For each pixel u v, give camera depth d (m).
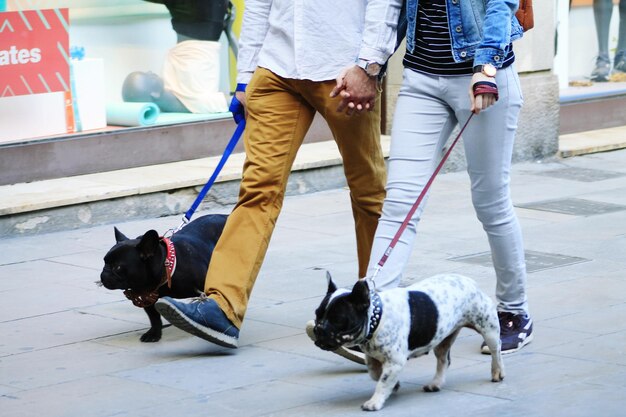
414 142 9.30
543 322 10.68
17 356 9.98
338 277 12.84
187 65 18.72
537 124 21.08
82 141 17.20
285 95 10.05
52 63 17.08
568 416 7.98
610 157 21.69
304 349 10.05
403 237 9.20
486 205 9.62
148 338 10.40
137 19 18.09
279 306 11.60
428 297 8.18
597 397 8.40
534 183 19.03
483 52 8.86
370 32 9.41
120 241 10.34
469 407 8.27
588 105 23.47
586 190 18.36
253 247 10.02
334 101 9.90
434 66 9.22
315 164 18.11
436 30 9.19
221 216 11.05
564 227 15.45
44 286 12.62
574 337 10.14
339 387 8.88
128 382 9.14
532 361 9.44
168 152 18.22
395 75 20.22
